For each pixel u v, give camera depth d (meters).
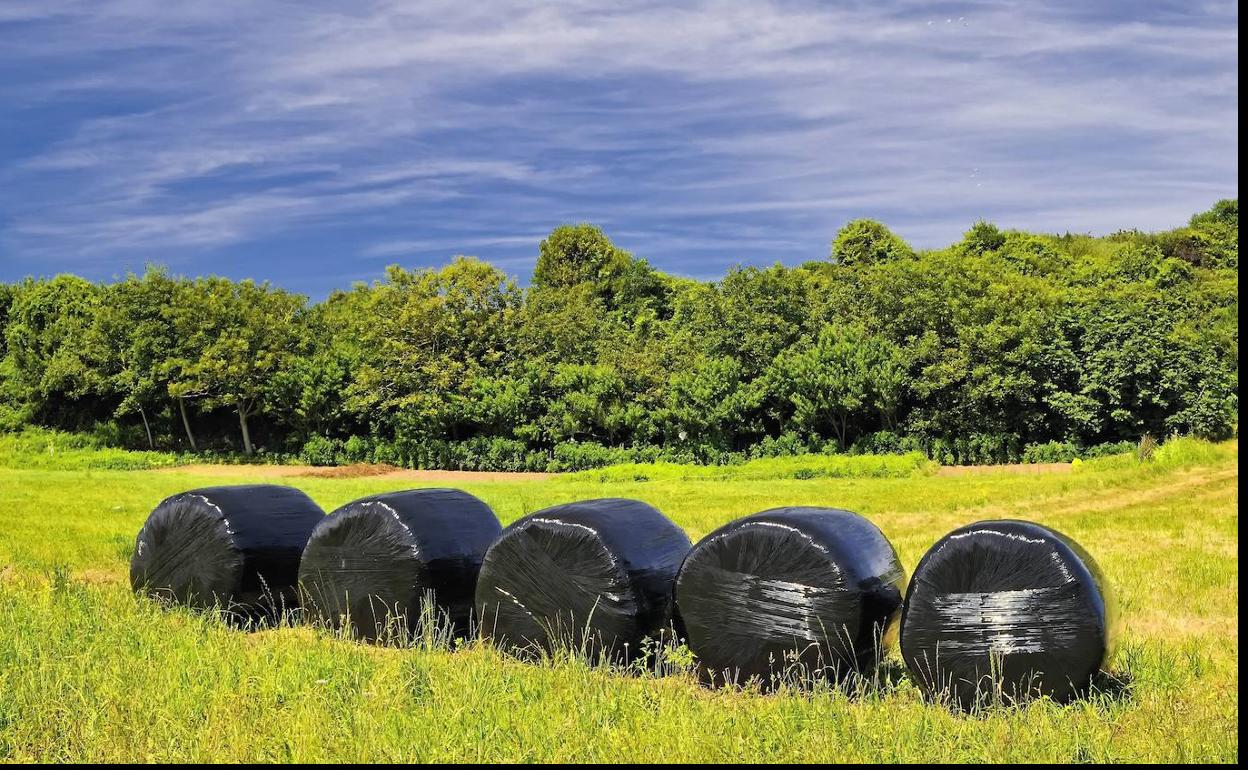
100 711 6.81
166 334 46.78
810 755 6.03
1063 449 36.66
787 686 7.67
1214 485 22.97
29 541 15.60
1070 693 7.20
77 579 12.25
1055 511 19.67
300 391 45.62
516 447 42.25
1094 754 6.07
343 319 51.72
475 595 9.07
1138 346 35.69
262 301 47.19
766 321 42.25
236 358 44.66
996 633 7.34
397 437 44.09
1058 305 39.00
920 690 7.58
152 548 10.70
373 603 9.43
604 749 6.16
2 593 10.60
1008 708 7.15
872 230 56.06
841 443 40.22
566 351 45.00
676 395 40.88
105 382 47.00
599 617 8.40
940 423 38.94
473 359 43.56
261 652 8.27
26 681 7.38
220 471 39.56
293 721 6.61
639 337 48.91
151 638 8.62
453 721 6.52
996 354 37.69
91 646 8.31
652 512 9.12
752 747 6.15
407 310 43.16
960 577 7.47
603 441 44.12
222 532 10.22
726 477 33.31
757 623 7.88
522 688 7.30
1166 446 28.62
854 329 40.19
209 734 6.40
